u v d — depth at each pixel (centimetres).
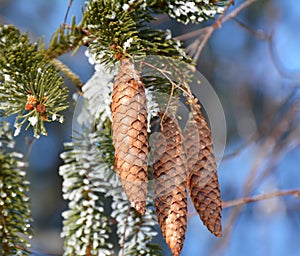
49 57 99
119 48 86
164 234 84
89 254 99
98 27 90
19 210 98
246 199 123
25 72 89
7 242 96
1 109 89
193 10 91
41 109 86
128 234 99
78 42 99
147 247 99
